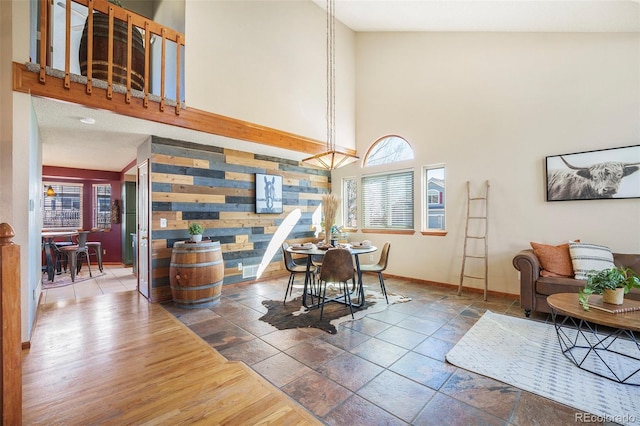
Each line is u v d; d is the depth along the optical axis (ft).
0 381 4.63
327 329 9.60
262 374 6.97
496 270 13.47
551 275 10.60
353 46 19.25
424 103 15.99
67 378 6.82
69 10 9.07
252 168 16.06
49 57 10.14
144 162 13.43
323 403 5.90
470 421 5.35
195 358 7.74
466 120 14.47
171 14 14.40
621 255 10.34
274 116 14.99
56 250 18.17
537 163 12.47
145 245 13.41
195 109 12.03
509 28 12.93
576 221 11.55
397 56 17.22
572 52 11.74
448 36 15.15
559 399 5.94
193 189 13.76
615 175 10.69
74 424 5.33
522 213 12.82
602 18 10.36
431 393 6.21
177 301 11.80
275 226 17.12
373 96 18.35
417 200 16.17
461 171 14.58
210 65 12.71
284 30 15.58
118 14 10.10
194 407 5.80
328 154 12.01
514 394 6.14
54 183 22.43
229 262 14.99
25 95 8.39
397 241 17.04
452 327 9.72
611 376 6.73
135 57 11.01
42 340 8.84
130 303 12.49
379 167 17.95
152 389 6.40
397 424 5.30
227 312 11.31
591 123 11.29
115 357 7.80
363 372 7.04
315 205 19.43
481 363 7.38
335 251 10.50
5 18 8.31
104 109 9.73
